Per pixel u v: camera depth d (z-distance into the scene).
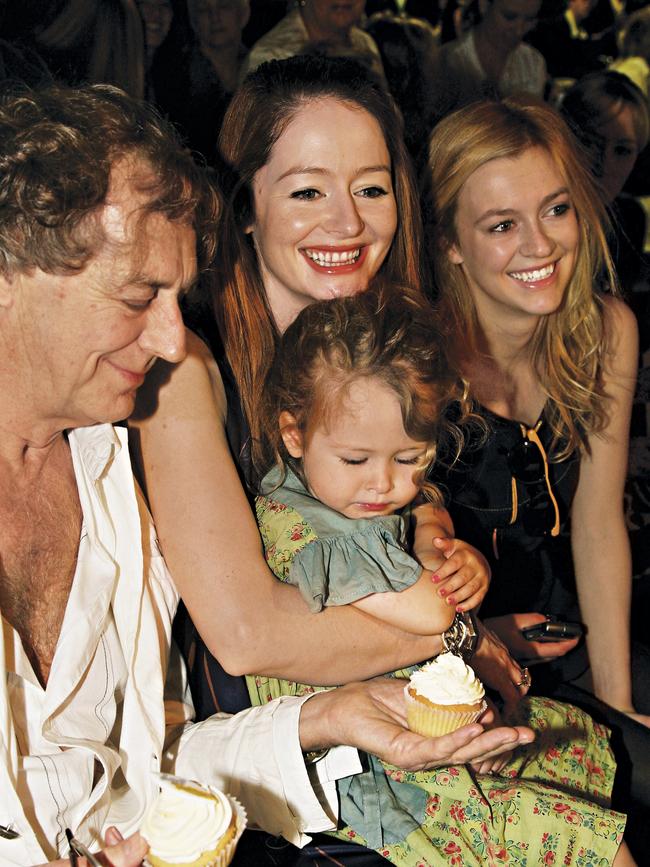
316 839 1.70
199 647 1.82
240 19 3.54
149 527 1.67
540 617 2.32
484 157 2.25
